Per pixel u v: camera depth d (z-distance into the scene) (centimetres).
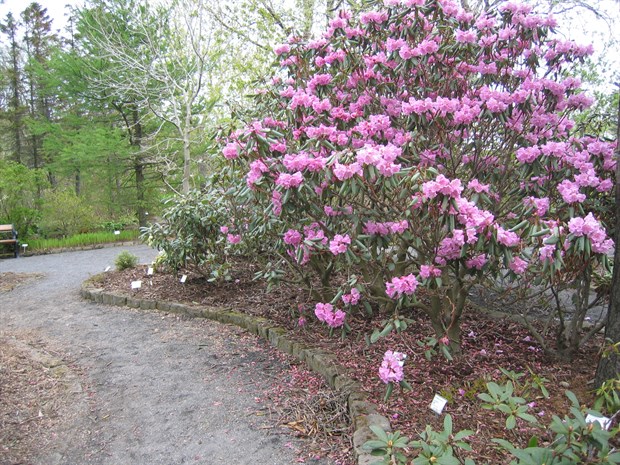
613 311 186
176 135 1063
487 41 274
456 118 242
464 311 337
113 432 231
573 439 131
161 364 314
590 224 168
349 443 207
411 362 257
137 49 842
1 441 223
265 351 326
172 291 478
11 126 1717
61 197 1108
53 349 352
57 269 737
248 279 482
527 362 251
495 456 171
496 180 267
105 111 1124
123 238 1095
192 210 454
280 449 209
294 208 239
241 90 737
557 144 221
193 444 217
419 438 185
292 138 300
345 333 263
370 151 200
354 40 304
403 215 226
